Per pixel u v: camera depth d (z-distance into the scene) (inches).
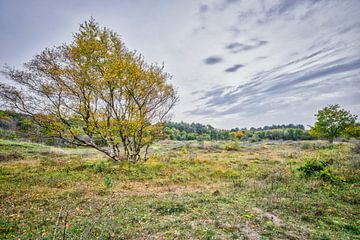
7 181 395.2
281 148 1282.0
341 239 177.0
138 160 629.0
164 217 221.1
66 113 563.2
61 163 597.3
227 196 296.4
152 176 451.5
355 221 215.6
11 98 507.2
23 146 1018.7
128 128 577.3
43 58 533.0
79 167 515.5
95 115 567.8
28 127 568.7
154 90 615.8
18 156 783.1
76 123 579.2
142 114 609.0
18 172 474.3
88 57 557.3
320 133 1296.8
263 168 539.5
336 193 303.1
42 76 533.3
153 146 1455.5
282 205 254.4
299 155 799.1
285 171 456.4
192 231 185.6
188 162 635.5
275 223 204.2
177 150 1211.2
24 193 319.9
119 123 569.6
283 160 692.7
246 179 424.2
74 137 572.1
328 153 727.1
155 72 607.8
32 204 267.6
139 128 594.9
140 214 227.8
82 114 565.0
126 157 608.1
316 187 334.6
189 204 258.1
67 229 187.9
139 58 600.4
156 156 722.8
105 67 556.4
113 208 244.4
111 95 569.0
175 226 196.5
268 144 1712.6
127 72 569.0
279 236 177.5
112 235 179.0
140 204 262.5
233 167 574.6
